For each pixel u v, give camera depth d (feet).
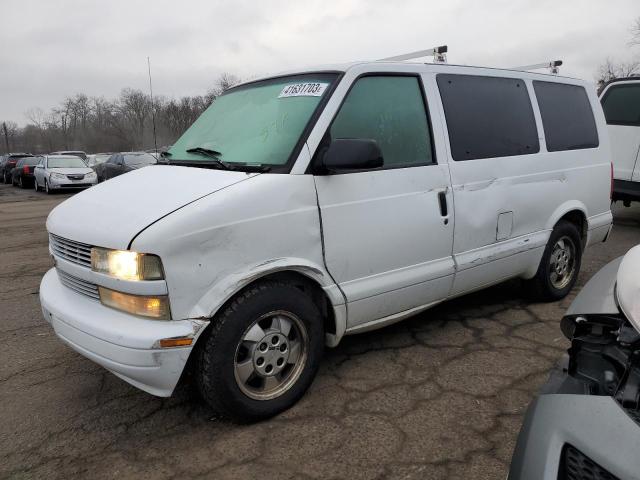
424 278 11.53
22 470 8.55
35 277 20.74
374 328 11.32
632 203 37.37
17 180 87.86
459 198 12.05
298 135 9.96
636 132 26.50
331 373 11.41
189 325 8.46
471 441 8.93
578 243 15.62
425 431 9.24
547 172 14.24
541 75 14.76
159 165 11.68
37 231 33.17
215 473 8.33
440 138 11.82
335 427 9.43
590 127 16.05
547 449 5.11
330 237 10.01
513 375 11.15
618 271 6.54
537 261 14.42
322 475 8.20
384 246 10.80
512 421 9.48
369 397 10.40
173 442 9.18
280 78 11.86
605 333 6.07
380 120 10.92
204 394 9.18
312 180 9.76
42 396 10.90
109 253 8.66
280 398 9.77
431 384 10.84
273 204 9.26
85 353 9.05
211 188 9.14
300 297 9.77
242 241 8.95
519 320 14.14
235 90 12.96
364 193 10.44
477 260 12.54
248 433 9.36
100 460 8.75
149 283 8.31
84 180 69.51
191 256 8.49
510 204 13.24
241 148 10.58
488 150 12.80
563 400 5.42
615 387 5.42
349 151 9.48
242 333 9.09
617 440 4.79
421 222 11.34
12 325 15.05
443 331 13.50
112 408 10.36
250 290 9.21
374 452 8.71
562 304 15.31
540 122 14.26
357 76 10.67
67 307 9.49
